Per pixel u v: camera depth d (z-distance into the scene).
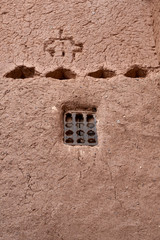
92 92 2.43
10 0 2.88
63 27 2.76
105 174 2.10
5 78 2.46
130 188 2.07
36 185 2.04
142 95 2.44
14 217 1.94
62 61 2.58
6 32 2.71
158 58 2.64
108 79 2.51
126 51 2.67
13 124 2.25
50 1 2.90
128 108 2.37
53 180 2.06
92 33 2.74
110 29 2.77
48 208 1.97
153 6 2.85
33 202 1.99
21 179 2.05
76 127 2.33
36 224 1.92
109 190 2.05
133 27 2.80
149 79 2.53
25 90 2.40
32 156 2.13
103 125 2.29
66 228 1.92
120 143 2.22
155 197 2.05
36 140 2.19
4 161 2.11
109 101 2.39
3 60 2.56
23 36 2.69
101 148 2.20
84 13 2.85
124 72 2.57
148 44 2.72
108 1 2.92
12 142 2.18
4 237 1.88
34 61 2.57
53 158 2.14
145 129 2.29
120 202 2.02
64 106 2.39
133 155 2.19
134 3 2.93
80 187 2.05
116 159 2.16
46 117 2.29
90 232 1.92
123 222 1.96
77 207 1.99
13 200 1.99
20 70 2.56
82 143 2.25
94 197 2.02
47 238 1.89
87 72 2.54
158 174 2.13
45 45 2.67
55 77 2.58
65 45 2.67
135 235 1.92
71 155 2.15
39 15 2.82
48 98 2.38
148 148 2.22
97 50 2.66
